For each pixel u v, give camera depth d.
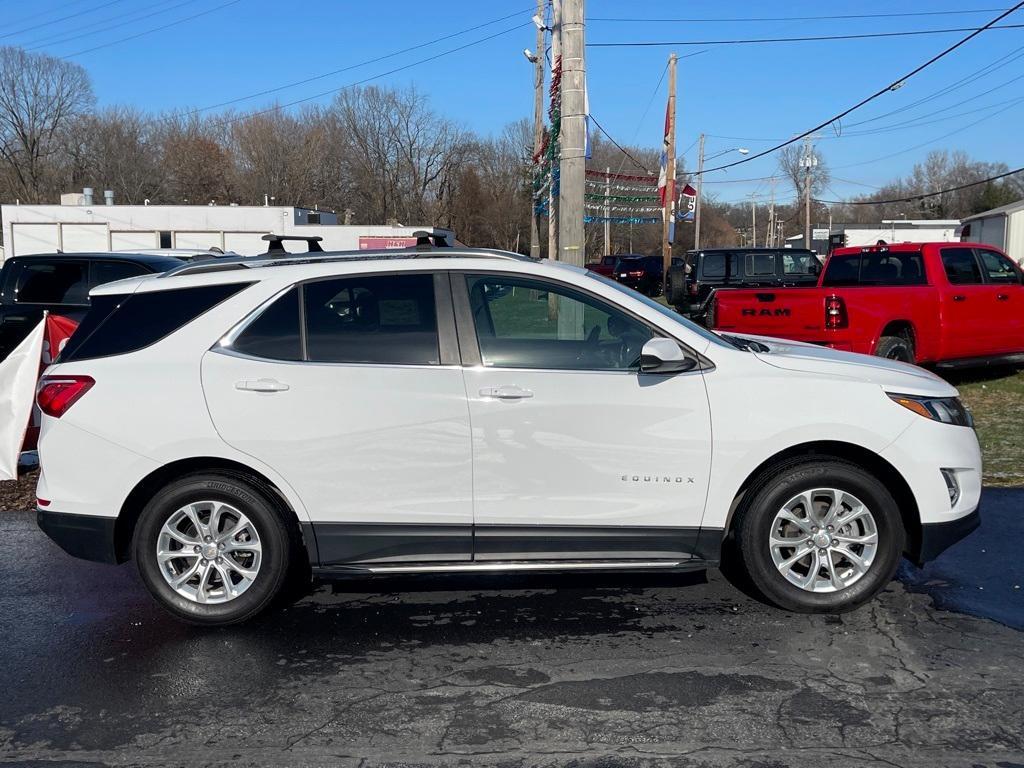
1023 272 11.52
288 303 4.65
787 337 10.49
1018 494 6.78
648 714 3.68
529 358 4.56
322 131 70.62
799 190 81.00
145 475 4.57
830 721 3.59
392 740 3.52
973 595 4.91
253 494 4.59
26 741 3.58
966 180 86.38
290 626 4.69
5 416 7.75
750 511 4.60
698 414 4.48
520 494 4.52
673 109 29.97
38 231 51.03
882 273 11.35
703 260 22.42
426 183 73.38
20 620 4.83
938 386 4.71
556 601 4.95
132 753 3.47
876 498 4.54
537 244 31.45
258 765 3.37
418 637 4.51
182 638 4.56
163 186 70.56
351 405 4.48
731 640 4.38
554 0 18.16
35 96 69.06
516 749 3.44
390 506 4.54
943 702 3.73
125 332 4.67
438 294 4.64
